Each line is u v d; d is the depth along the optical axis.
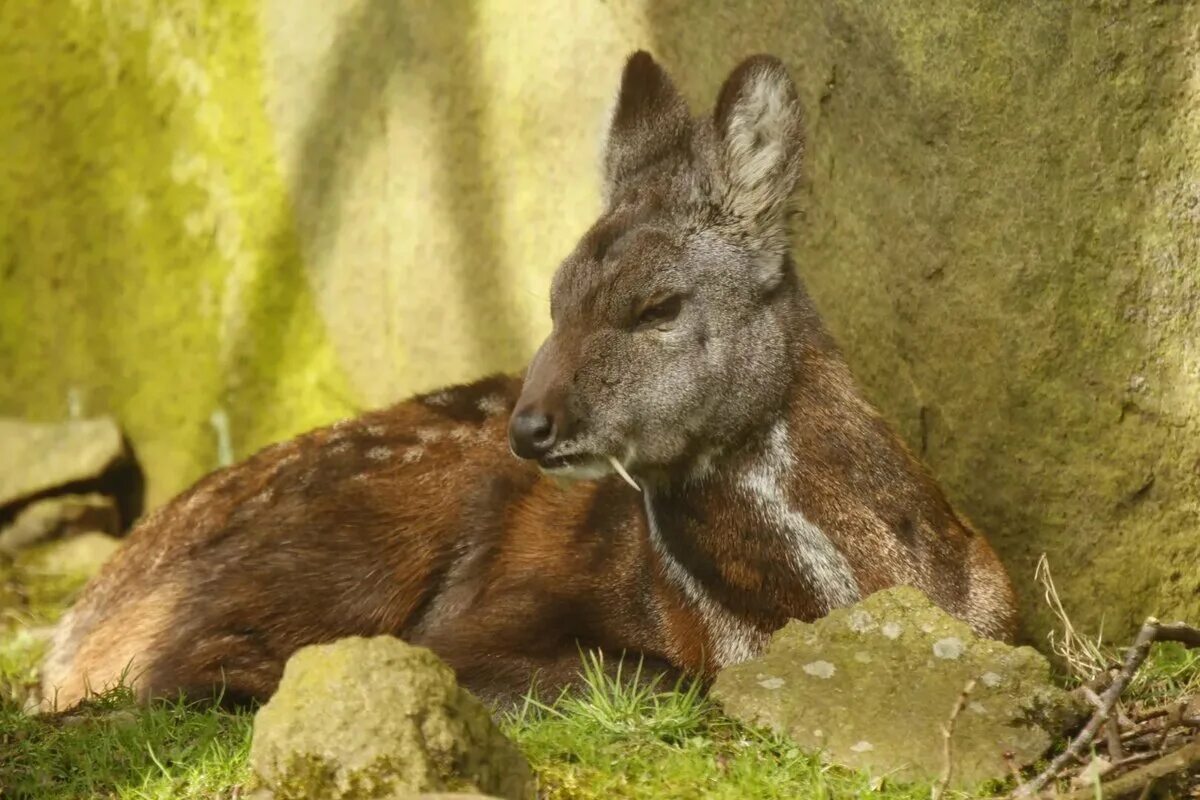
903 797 8.24
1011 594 10.24
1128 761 8.03
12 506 16.80
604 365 9.54
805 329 10.01
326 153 15.39
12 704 11.20
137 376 17.14
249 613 11.21
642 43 12.69
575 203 13.35
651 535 10.07
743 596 9.84
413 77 14.46
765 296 9.91
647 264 9.68
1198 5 10.18
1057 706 8.76
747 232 9.88
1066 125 10.57
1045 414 10.88
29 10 17.53
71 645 12.38
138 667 11.38
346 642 7.78
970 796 8.29
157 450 17.03
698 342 9.67
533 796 8.00
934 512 10.06
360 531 11.31
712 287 9.73
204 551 11.70
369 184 15.05
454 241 14.34
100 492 17.12
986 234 10.91
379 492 11.40
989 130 10.80
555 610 10.33
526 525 10.92
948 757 7.93
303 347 15.91
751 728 8.88
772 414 9.80
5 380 17.95
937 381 11.27
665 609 10.04
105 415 17.45
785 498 9.79
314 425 15.77
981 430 11.12
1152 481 10.67
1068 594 10.98
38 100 17.53
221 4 16.17
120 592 12.09
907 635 9.21
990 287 10.94
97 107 17.19
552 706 9.80
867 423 9.99
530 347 13.90
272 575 11.28
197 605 11.33
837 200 11.60
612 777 8.41
